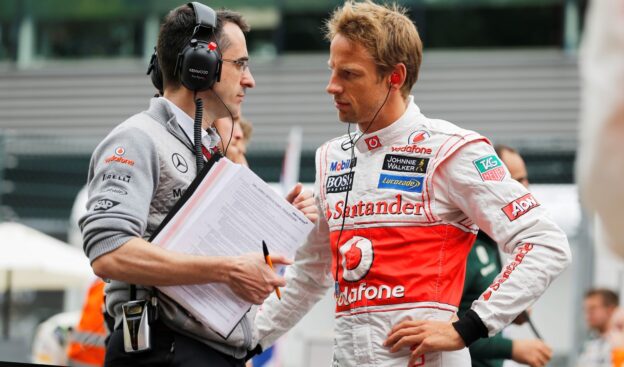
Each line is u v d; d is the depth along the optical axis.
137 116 5.06
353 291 5.33
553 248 5.05
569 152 18.05
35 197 19.97
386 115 5.37
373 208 5.32
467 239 5.36
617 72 2.28
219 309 4.89
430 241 5.22
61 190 20.06
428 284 5.18
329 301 13.97
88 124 22.91
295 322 6.06
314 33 22.08
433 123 5.39
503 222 5.13
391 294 5.20
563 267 5.07
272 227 4.98
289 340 13.72
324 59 22.02
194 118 5.15
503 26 21.25
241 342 5.10
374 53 5.29
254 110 22.09
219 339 5.00
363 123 5.44
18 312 18.81
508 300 5.00
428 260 5.21
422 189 5.25
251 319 5.23
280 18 22.16
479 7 21.23
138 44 22.88
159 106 5.08
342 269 5.41
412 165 5.29
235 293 4.89
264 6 22.19
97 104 22.89
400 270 5.21
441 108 21.30
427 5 21.52
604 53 2.31
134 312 4.80
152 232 4.94
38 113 22.94
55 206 20.00
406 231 5.23
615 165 2.33
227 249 4.90
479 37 21.31
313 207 5.28
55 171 20.06
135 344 4.77
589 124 2.36
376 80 5.33
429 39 21.50
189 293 4.86
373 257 5.27
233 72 5.29
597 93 2.31
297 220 5.01
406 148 5.33
